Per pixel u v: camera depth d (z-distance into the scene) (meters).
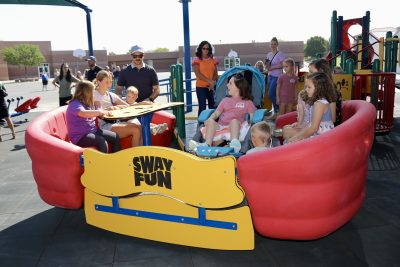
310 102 3.45
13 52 52.53
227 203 2.68
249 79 5.08
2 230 3.33
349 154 2.61
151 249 2.92
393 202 3.58
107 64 55.34
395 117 8.45
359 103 3.58
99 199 3.21
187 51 9.44
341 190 2.63
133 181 2.97
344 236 2.98
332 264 2.61
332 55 10.87
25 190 4.39
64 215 3.61
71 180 3.23
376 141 6.03
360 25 12.59
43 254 2.88
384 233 3.00
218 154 3.43
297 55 51.50
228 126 4.16
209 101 6.32
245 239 2.75
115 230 3.19
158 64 55.50
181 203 2.88
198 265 2.67
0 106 7.35
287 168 2.49
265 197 2.61
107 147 3.88
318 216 2.60
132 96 4.80
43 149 3.24
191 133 5.98
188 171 2.75
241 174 2.63
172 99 6.22
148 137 4.20
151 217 3.01
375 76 6.14
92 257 2.82
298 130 3.82
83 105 3.87
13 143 7.16
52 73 56.56
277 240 2.99
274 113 7.67
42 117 3.92
